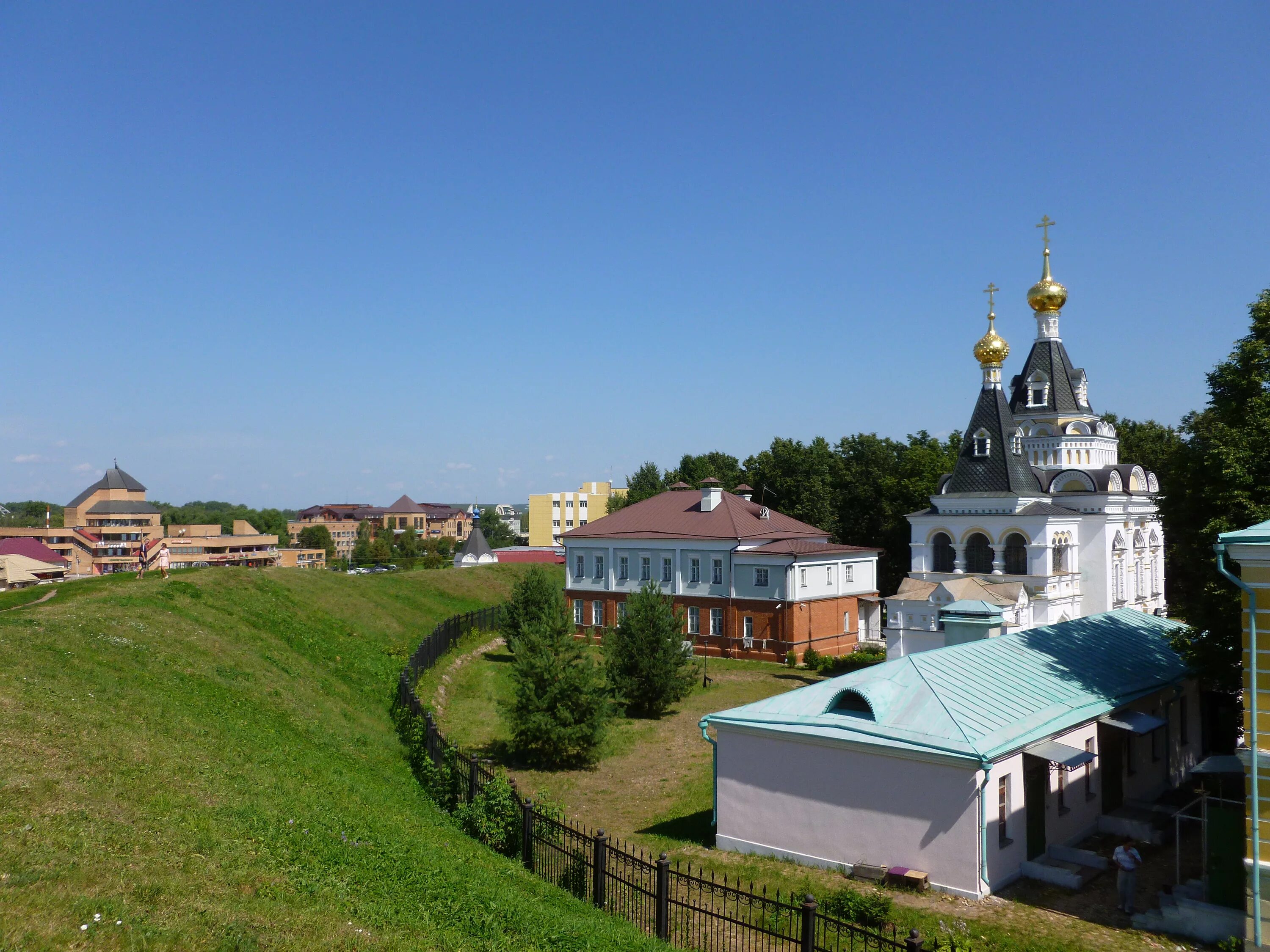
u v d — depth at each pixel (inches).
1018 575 1820.9
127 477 5265.8
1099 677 975.0
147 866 483.2
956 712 775.1
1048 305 2096.5
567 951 507.2
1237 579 591.8
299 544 6574.8
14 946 354.0
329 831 645.3
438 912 529.7
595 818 1022.4
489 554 4175.7
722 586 2301.9
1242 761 593.0
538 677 1242.0
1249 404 974.4
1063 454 2046.0
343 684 1368.1
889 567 3154.5
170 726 805.2
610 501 4431.6
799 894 708.0
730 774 867.4
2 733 638.5
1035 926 652.7
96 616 1115.9
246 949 404.8
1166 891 714.8
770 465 3464.6
